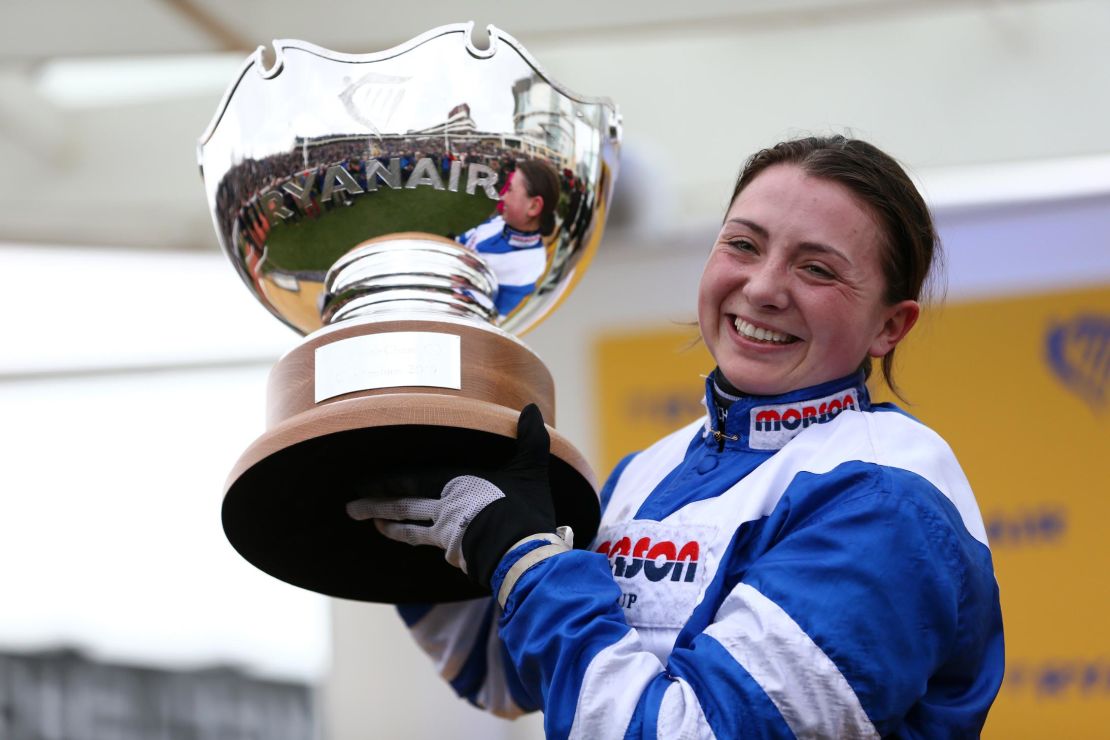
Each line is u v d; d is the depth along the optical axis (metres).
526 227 6.86
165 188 17.06
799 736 5.39
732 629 5.60
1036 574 12.38
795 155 6.52
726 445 6.54
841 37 16.94
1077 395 12.63
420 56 6.67
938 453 6.17
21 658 15.69
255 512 6.53
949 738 5.83
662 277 13.59
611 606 5.72
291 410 6.29
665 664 5.95
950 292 13.02
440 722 13.73
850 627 5.50
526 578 5.74
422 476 6.03
